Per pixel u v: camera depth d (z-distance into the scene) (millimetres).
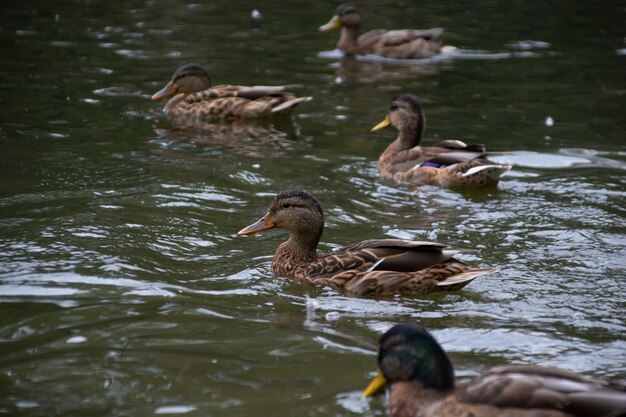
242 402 9055
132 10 32469
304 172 17609
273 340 10602
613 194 16234
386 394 8992
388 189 16812
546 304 11688
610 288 12180
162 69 25156
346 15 27891
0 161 17594
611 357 10062
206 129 20719
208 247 13797
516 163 18047
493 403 7836
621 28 30656
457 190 16766
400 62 27016
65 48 27031
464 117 21141
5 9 32094
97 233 13938
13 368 9758
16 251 13094
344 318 11359
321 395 9195
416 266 12227
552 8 33688
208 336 10664
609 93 23172
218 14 32250
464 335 10742
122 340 10492
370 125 20766
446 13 33188
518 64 26312
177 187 16406
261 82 24234
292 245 13102
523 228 14617
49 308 11305
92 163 17688
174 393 9242
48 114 20969
